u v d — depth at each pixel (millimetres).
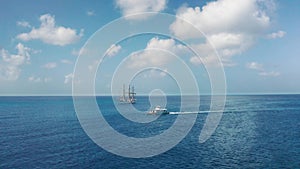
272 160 43719
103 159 43406
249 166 40781
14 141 55719
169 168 39688
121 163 41656
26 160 42719
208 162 42594
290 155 46625
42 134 63000
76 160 42812
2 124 78938
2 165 40312
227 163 42156
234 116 103125
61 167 39531
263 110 128250
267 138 61000
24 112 117938
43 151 48000
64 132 65188
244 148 51531
